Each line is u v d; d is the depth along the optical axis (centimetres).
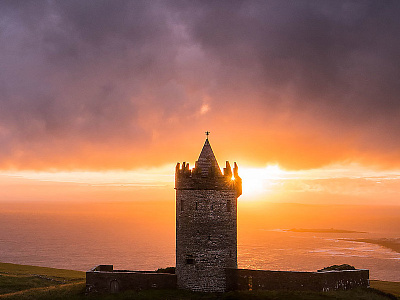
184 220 4681
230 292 4444
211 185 4666
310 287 4341
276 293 4275
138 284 4669
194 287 4572
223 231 4662
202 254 4594
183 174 4725
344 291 4397
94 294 4653
